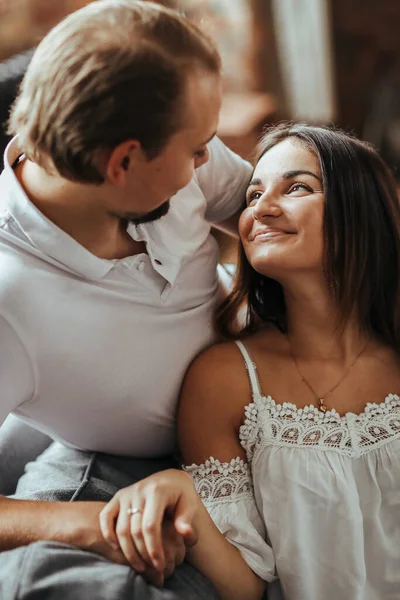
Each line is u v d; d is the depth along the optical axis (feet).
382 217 4.11
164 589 3.27
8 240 3.58
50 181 3.47
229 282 4.66
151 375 3.91
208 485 3.89
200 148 3.32
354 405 3.99
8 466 4.60
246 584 3.70
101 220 3.53
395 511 3.84
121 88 3.03
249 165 4.62
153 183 3.28
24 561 3.17
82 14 3.18
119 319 3.75
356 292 4.00
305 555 3.76
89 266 3.61
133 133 3.10
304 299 3.98
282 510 3.82
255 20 11.49
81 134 3.10
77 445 4.18
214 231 4.99
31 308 3.52
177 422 4.07
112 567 3.22
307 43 11.60
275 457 3.86
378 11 11.57
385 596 3.84
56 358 3.63
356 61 11.87
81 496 3.96
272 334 4.21
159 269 3.79
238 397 4.00
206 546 3.57
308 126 4.17
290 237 3.84
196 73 3.13
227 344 4.13
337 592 3.78
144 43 3.05
